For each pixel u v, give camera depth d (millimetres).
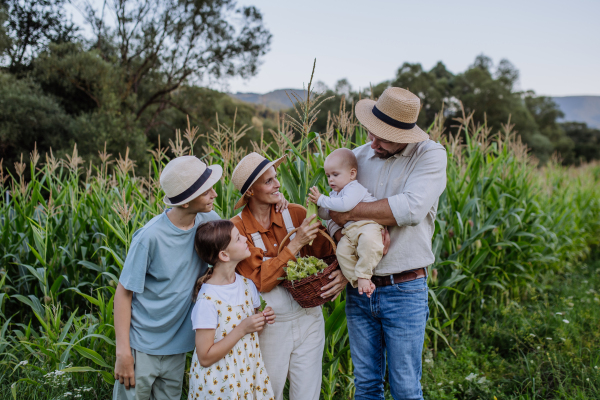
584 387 2770
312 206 2049
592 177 10594
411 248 2012
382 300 2066
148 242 1887
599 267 6320
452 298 3732
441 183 1953
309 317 2082
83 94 16062
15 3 16531
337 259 1996
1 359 2891
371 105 2162
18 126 12820
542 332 3629
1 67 15812
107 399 2627
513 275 4461
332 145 3090
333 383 2584
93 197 3986
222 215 2920
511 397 2766
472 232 3896
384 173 2098
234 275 1970
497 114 31469
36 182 4098
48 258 3684
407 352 2029
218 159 3113
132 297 2010
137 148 13938
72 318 2797
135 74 17516
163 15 17312
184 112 17969
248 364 1896
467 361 3168
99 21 17297
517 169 5195
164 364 2045
